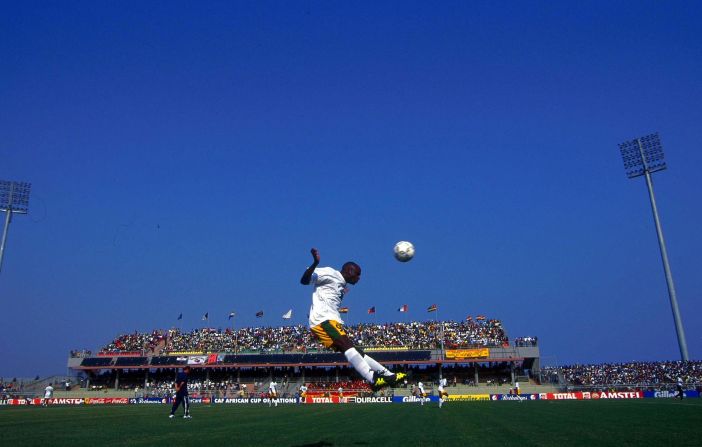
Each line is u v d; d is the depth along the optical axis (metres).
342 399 73.12
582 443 15.45
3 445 15.84
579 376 82.00
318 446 15.06
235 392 82.88
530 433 19.27
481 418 29.41
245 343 96.38
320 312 11.20
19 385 87.31
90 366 88.25
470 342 87.25
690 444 14.77
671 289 70.88
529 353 81.31
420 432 20.44
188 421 28.89
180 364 88.12
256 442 16.58
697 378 73.50
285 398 77.19
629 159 76.94
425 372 86.50
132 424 26.19
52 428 23.33
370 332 96.62
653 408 35.91
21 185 72.00
